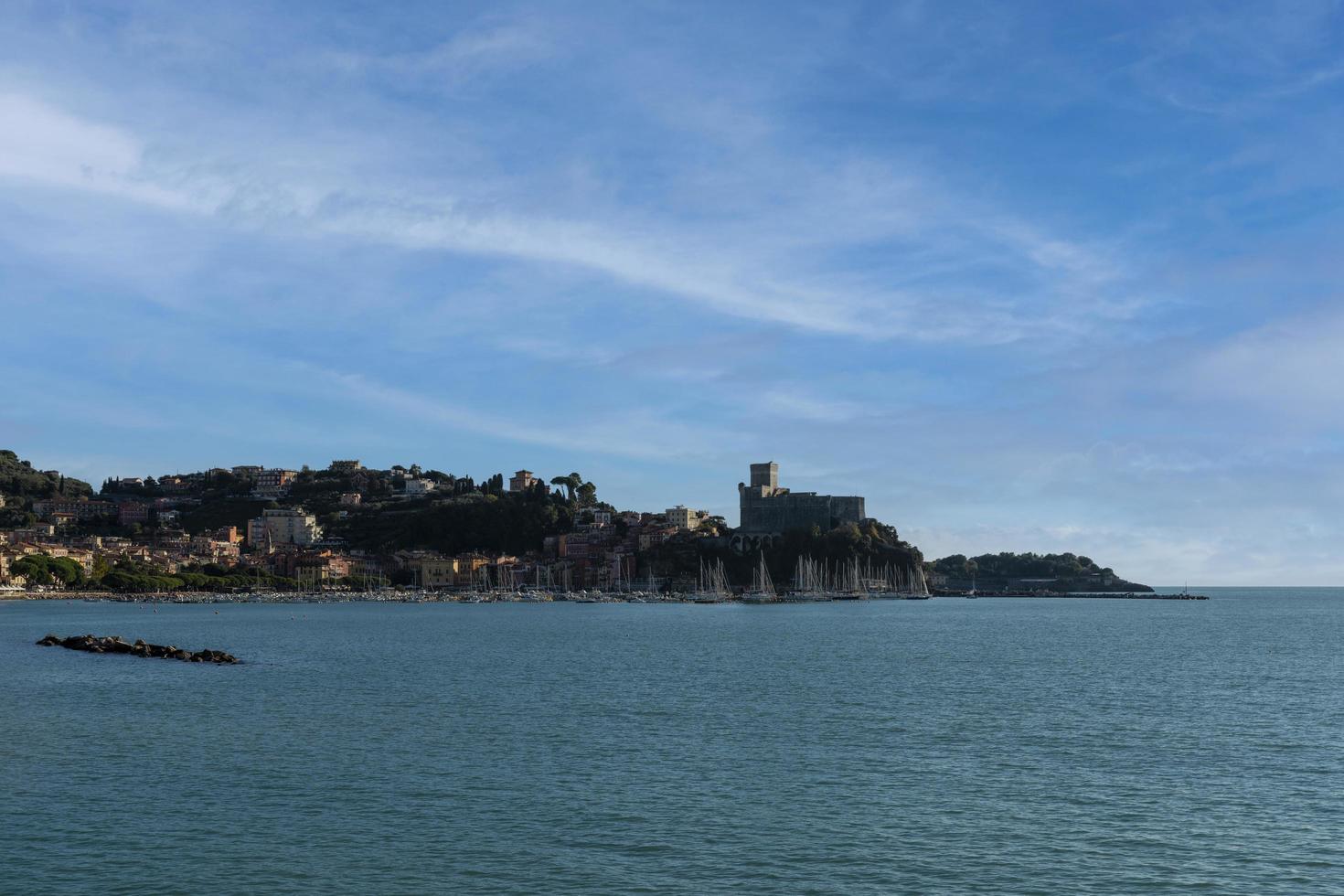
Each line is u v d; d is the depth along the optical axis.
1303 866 56.47
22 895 52.09
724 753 85.00
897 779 75.62
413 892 52.69
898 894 52.53
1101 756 84.00
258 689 127.25
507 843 60.28
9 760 81.62
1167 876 55.06
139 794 70.94
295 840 60.72
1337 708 111.69
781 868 56.19
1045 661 171.25
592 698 120.06
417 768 79.06
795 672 151.38
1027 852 58.69
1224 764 80.69
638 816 65.81
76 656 171.25
